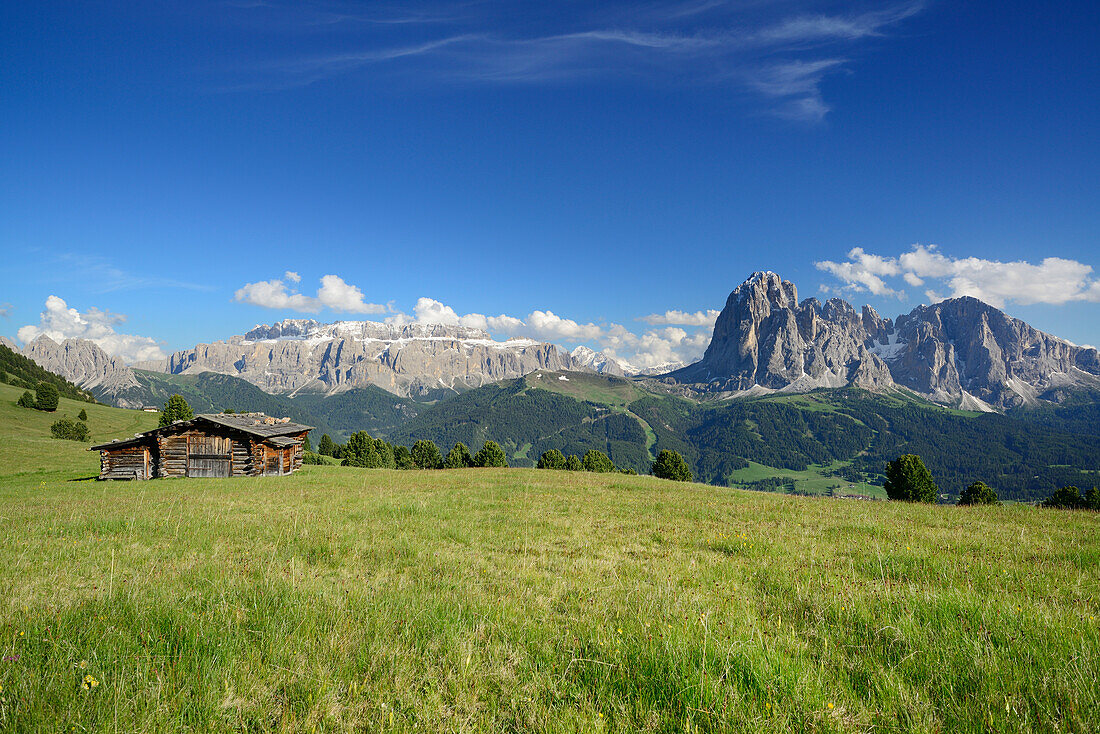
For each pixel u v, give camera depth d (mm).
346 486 33156
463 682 5191
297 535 14070
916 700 4703
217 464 43250
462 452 92688
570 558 12047
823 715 4438
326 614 6953
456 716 4602
